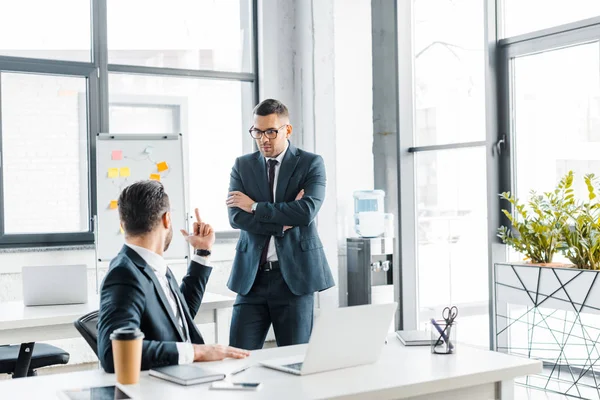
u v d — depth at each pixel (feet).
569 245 13.01
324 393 5.75
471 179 16.74
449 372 6.47
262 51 19.49
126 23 18.24
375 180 19.06
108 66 17.85
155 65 18.62
